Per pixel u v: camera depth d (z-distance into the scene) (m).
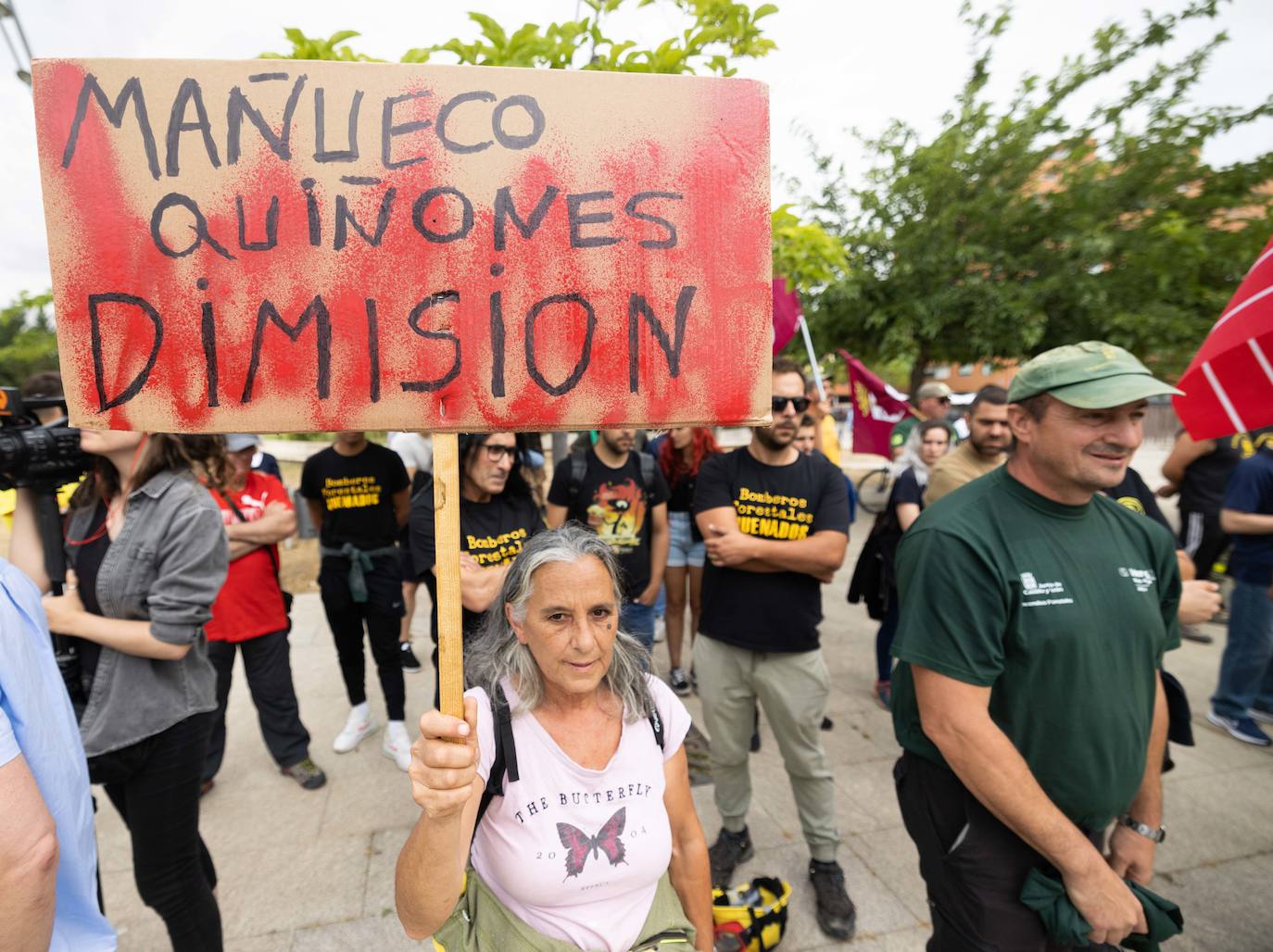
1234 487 3.52
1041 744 1.49
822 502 2.51
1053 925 1.43
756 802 3.03
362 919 2.37
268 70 1.10
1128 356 1.43
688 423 1.20
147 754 1.76
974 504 1.57
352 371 1.13
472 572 2.40
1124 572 1.52
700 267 1.20
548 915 1.35
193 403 1.11
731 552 2.35
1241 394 1.97
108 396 1.11
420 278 1.13
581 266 1.16
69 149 1.08
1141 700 1.52
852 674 4.38
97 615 1.75
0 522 3.18
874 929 2.31
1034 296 8.38
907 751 1.73
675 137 1.18
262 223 1.11
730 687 2.49
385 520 3.32
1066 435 1.44
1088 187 8.38
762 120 1.21
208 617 1.80
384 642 3.34
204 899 1.89
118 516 1.80
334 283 1.12
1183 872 2.59
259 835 2.82
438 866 1.06
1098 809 1.51
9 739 0.97
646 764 1.44
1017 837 1.52
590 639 1.33
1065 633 1.45
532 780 1.36
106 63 1.08
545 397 1.16
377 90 1.11
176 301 1.10
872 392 7.39
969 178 9.02
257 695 3.15
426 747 1.00
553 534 1.41
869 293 9.64
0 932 0.93
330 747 3.52
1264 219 7.62
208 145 1.10
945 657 1.47
